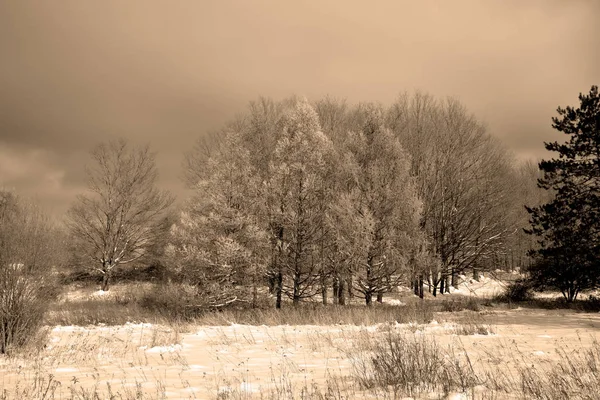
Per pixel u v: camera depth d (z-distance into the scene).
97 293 33.53
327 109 33.41
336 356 8.58
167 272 32.81
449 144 34.84
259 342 11.19
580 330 12.05
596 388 4.91
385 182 23.42
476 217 35.97
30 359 8.77
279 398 4.98
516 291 26.09
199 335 13.16
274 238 21.89
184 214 22.16
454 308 21.78
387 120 32.88
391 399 4.87
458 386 5.34
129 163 36.78
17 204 11.06
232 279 21.06
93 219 35.28
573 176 22.92
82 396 5.43
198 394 5.46
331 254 22.25
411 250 22.89
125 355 9.38
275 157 25.88
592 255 22.23
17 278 10.23
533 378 5.59
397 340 7.46
